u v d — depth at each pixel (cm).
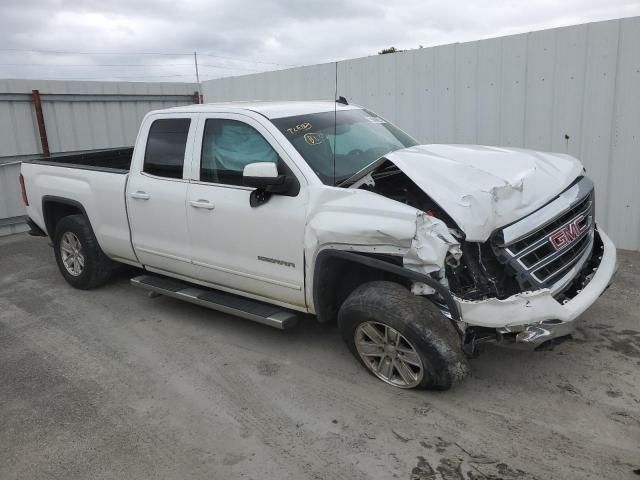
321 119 465
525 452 311
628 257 628
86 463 328
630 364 398
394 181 412
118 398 398
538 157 436
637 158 630
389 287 365
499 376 392
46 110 998
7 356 477
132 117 1120
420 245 335
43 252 826
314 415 362
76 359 464
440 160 391
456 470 301
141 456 331
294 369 424
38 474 320
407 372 372
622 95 625
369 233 353
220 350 465
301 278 408
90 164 715
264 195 417
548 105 679
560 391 369
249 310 446
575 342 433
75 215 616
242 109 454
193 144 478
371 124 502
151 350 473
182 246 493
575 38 643
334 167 416
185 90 1184
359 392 384
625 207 650
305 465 314
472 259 355
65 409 388
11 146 960
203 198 461
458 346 349
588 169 667
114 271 692
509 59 697
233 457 325
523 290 341
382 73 826
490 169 394
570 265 375
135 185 522
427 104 785
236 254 448
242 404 381
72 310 575
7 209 962
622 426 329
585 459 303
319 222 383
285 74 959
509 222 354
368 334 381
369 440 332
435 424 342
